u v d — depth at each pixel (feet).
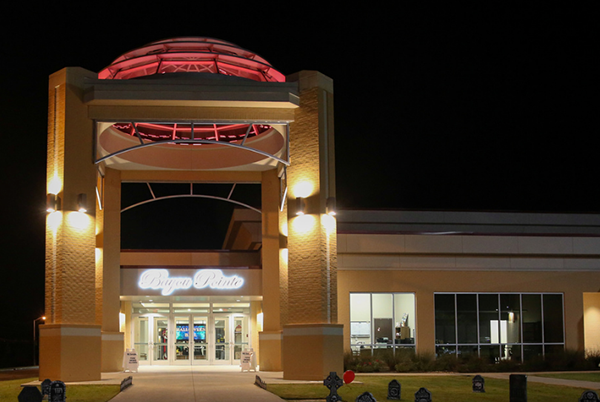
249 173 97.50
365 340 90.68
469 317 93.15
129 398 50.29
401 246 93.09
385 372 83.20
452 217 127.03
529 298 95.04
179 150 95.81
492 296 94.17
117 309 91.30
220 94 72.84
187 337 103.60
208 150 96.07
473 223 128.36
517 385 44.14
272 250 94.48
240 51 82.38
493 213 129.49
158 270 94.79
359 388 58.90
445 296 93.20
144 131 94.63
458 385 62.64
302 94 75.20
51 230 70.79
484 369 84.99
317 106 74.02
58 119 72.18
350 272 91.71
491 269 94.63
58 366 67.26
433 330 91.66
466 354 90.68
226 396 51.67
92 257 71.41
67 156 70.79
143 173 95.30
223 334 104.17
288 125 75.31
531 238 96.32
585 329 97.50
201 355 103.19
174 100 72.38
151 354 102.83
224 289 95.35
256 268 96.53
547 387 60.39
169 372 85.35
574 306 95.71
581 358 89.81
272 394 53.42
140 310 103.76
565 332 94.84
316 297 70.95
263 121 74.64
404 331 91.50
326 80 75.77
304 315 71.36
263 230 95.40
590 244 97.45
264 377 74.18
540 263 95.86
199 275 95.40
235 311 104.58
